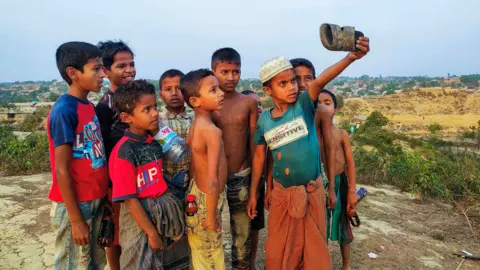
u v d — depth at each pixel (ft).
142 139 7.82
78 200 7.89
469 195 20.76
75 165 7.85
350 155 10.75
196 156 8.29
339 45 6.86
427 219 17.74
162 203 7.72
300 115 8.41
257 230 11.06
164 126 9.00
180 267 8.72
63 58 7.85
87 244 7.93
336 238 10.89
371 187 23.82
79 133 7.88
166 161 8.59
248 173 10.14
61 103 7.75
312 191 8.49
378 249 13.70
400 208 19.34
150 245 7.63
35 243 13.48
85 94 8.27
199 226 8.30
